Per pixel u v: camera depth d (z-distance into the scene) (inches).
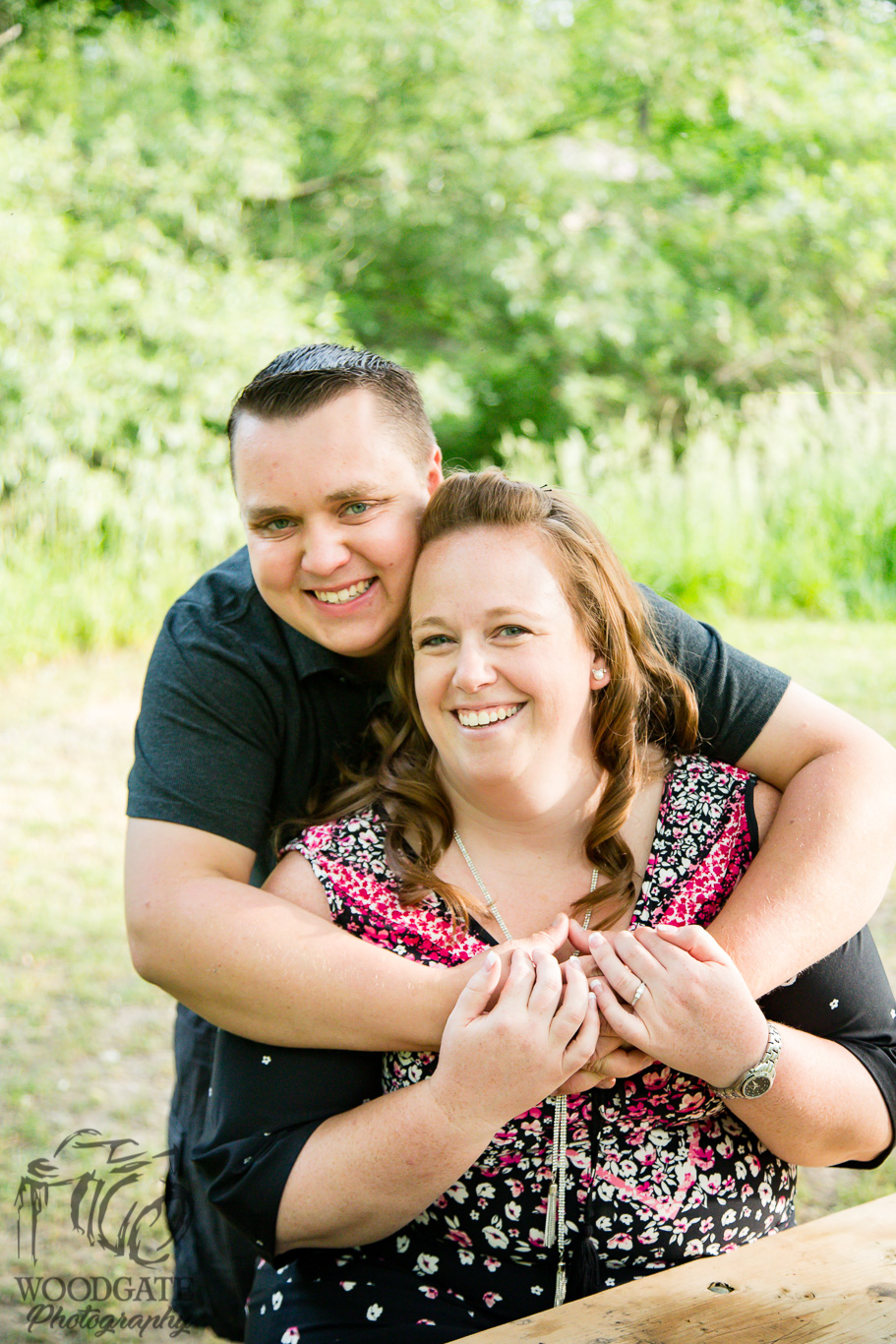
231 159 381.4
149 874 62.8
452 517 60.2
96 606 307.9
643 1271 57.4
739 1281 50.7
